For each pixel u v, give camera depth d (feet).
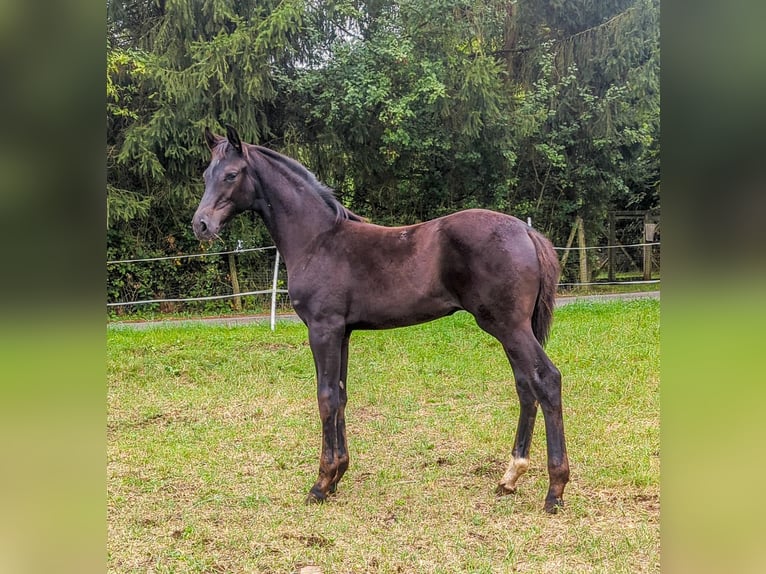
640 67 36.17
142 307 34.86
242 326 28.50
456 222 10.06
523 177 40.96
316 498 10.71
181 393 17.99
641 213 43.24
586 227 42.16
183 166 33.17
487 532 9.41
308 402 17.13
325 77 33.55
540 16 37.76
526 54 38.65
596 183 40.24
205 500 10.90
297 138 35.53
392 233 10.68
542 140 38.50
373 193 38.88
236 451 13.42
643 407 15.12
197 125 31.48
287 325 28.48
